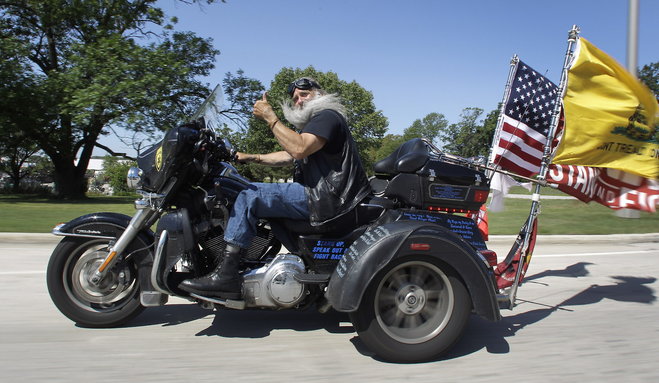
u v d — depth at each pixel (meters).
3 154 26.84
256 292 3.16
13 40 21.31
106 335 3.31
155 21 23.89
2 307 3.86
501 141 4.88
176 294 3.23
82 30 23.59
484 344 3.31
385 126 49.62
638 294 4.79
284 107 3.46
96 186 63.47
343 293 2.87
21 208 14.49
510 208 14.64
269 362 2.91
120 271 3.46
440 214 3.35
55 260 3.36
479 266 2.98
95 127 23.44
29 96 20.80
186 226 3.21
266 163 4.00
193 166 3.28
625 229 9.21
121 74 17.50
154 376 2.66
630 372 2.84
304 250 3.29
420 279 3.06
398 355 2.91
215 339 3.29
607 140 3.79
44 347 3.06
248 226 3.19
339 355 3.05
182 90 21.56
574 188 3.97
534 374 2.79
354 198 3.26
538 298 4.63
